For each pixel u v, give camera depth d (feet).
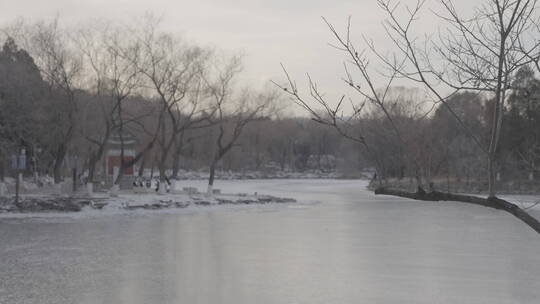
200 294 54.54
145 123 209.77
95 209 139.44
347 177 412.98
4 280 60.64
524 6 17.92
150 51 160.15
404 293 55.06
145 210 143.64
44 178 207.51
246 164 428.97
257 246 85.40
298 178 422.41
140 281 60.18
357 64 33.22
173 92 164.04
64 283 59.26
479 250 80.89
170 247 84.02
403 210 153.28
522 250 80.89
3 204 135.33
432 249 82.17
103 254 77.56
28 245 85.81
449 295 53.83
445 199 16.60
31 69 162.50
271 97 179.01
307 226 113.60
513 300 52.34
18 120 161.79
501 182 161.27
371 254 77.71
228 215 138.51
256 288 57.06
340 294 54.54
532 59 18.08
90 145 182.60
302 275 63.67
